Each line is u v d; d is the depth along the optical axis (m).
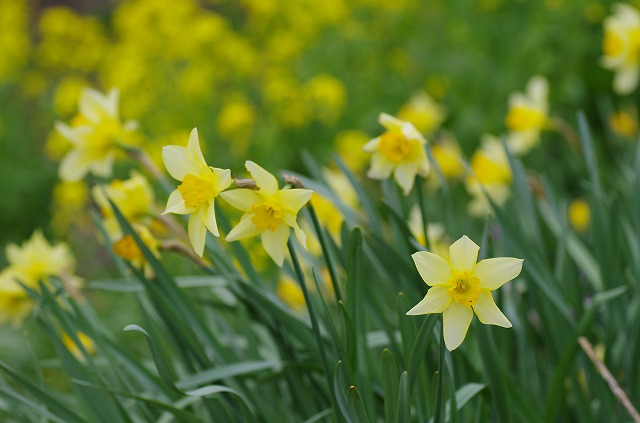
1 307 1.41
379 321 1.27
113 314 2.42
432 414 1.18
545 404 1.26
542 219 1.52
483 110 2.86
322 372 1.25
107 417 1.22
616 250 1.33
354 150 2.55
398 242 1.31
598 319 1.43
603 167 2.26
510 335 1.36
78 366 1.22
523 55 2.82
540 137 2.40
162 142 2.73
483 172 1.73
